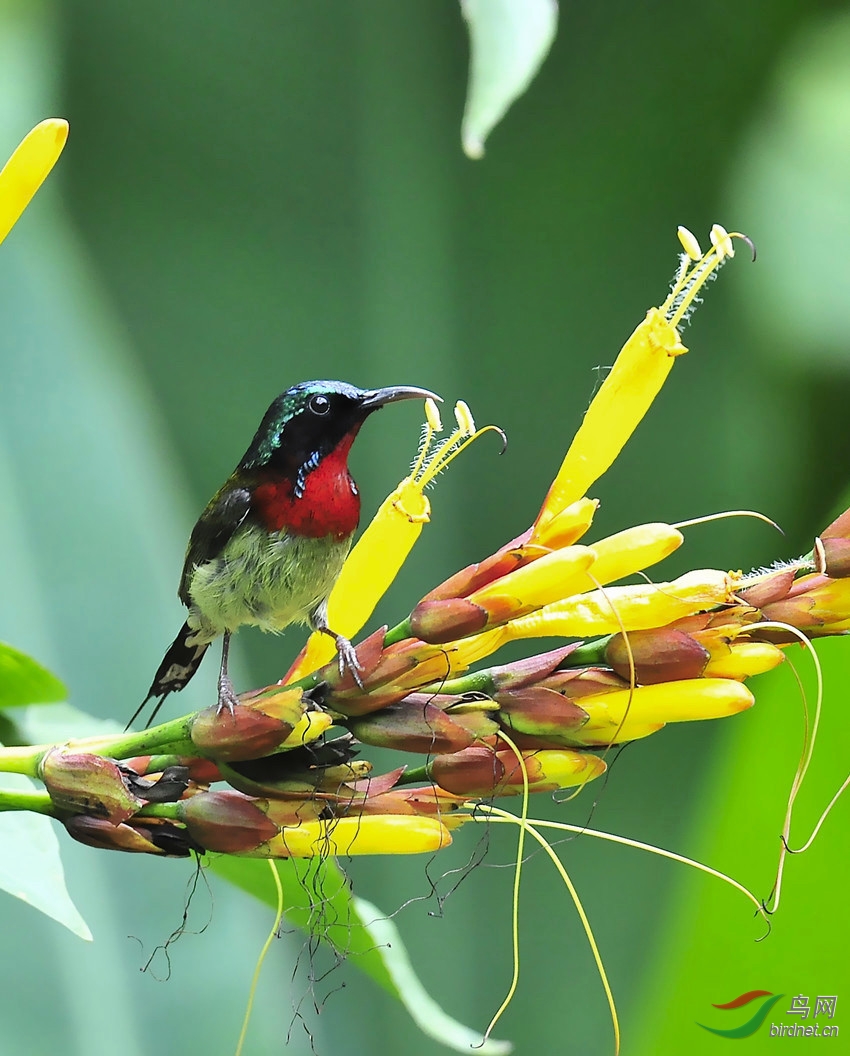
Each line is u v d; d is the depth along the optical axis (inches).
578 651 140.3
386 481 147.9
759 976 144.0
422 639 139.9
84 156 147.8
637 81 148.3
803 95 148.5
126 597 146.0
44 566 145.9
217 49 147.9
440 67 147.9
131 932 144.9
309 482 144.4
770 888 144.1
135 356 147.4
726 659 140.0
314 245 147.9
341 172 147.9
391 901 146.3
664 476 147.9
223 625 144.6
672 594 140.0
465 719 140.0
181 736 139.9
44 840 141.1
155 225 147.7
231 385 147.6
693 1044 144.2
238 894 145.3
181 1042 144.5
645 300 148.0
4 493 145.9
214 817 139.9
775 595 140.1
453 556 147.6
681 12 148.3
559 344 147.9
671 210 148.1
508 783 140.0
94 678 145.8
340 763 140.0
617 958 146.3
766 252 148.2
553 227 148.0
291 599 144.6
